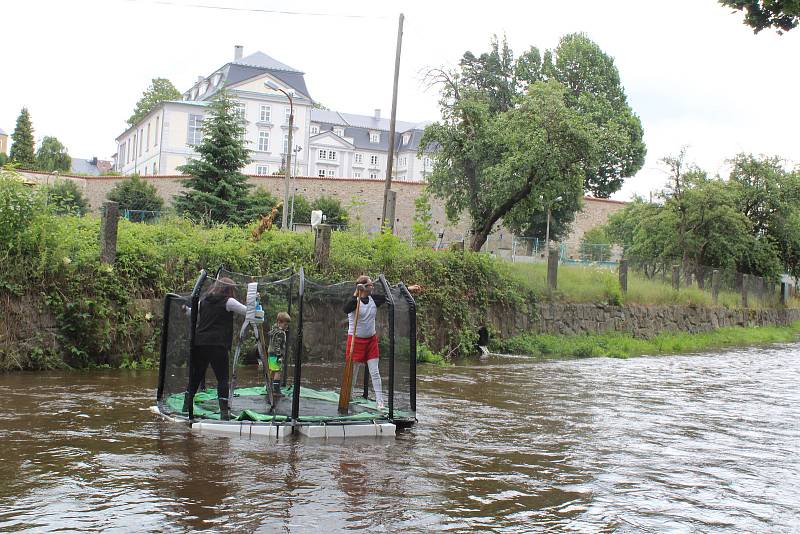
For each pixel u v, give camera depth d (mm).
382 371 10555
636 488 6809
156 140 69875
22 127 80562
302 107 75375
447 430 9023
